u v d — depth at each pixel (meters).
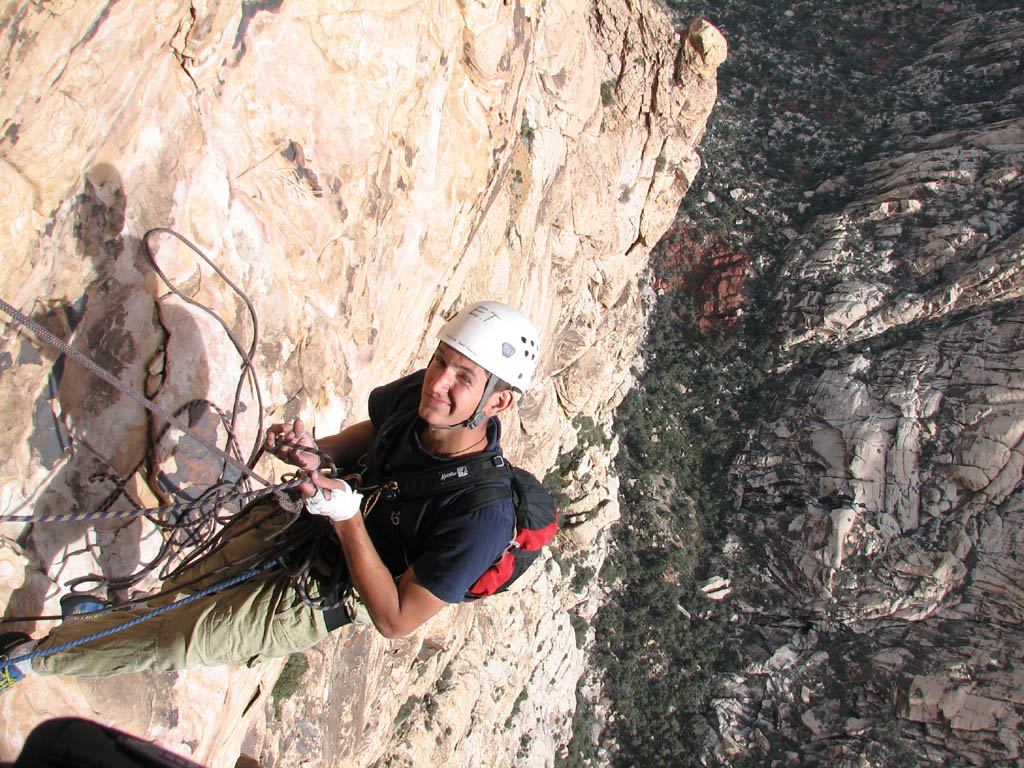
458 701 24.83
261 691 7.99
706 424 41.22
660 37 25.50
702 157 46.06
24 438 3.79
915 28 54.03
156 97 4.32
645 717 35.84
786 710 35.28
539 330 23.27
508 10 9.84
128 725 4.73
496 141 10.84
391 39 6.72
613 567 37.88
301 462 2.57
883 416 37.59
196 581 3.19
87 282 4.01
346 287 6.99
